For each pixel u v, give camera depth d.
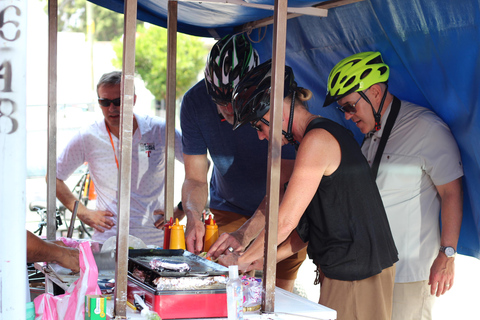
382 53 2.81
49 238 2.74
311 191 1.98
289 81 2.15
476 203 2.59
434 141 2.57
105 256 2.22
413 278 2.64
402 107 2.72
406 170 2.61
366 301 2.05
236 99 2.14
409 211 2.63
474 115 2.45
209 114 3.13
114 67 19.77
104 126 3.55
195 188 3.13
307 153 1.99
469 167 2.58
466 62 2.41
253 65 2.65
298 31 3.19
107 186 3.53
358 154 2.06
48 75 2.72
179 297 1.65
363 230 2.04
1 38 1.25
